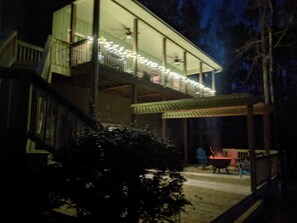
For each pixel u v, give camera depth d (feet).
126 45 47.57
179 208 11.04
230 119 72.74
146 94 45.39
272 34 47.65
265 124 34.91
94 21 29.84
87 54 30.50
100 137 10.79
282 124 55.83
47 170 10.51
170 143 12.14
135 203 10.36
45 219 11.55
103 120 41.47
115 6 34.35
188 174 34.14
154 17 37.47
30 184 11.87
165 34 43.98
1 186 11.63
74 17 32.76
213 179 30.76
